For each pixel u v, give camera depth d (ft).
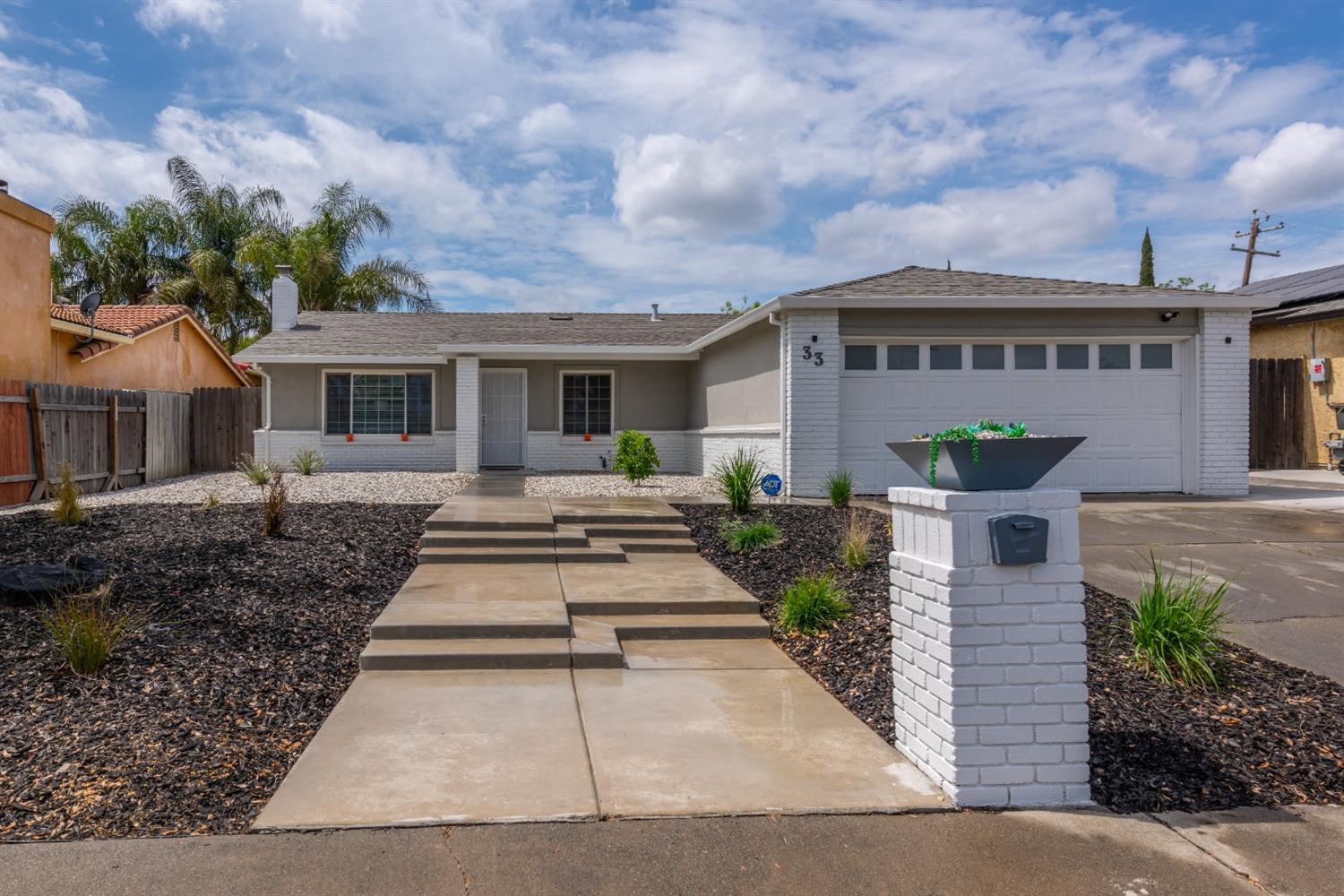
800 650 20.12
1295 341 60.39
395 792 12.35
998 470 12.60
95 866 10.29
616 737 14.66
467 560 27.53
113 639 17.15
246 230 93.45
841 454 41.16
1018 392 41.81
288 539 27.84
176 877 10.07
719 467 49.44
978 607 12.40
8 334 42.39
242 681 16.56
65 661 16.66
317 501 38.45
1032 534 12.18
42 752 13.20
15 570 20.58
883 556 27.17
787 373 40.42
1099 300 40.24
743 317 45.11
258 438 59.82
